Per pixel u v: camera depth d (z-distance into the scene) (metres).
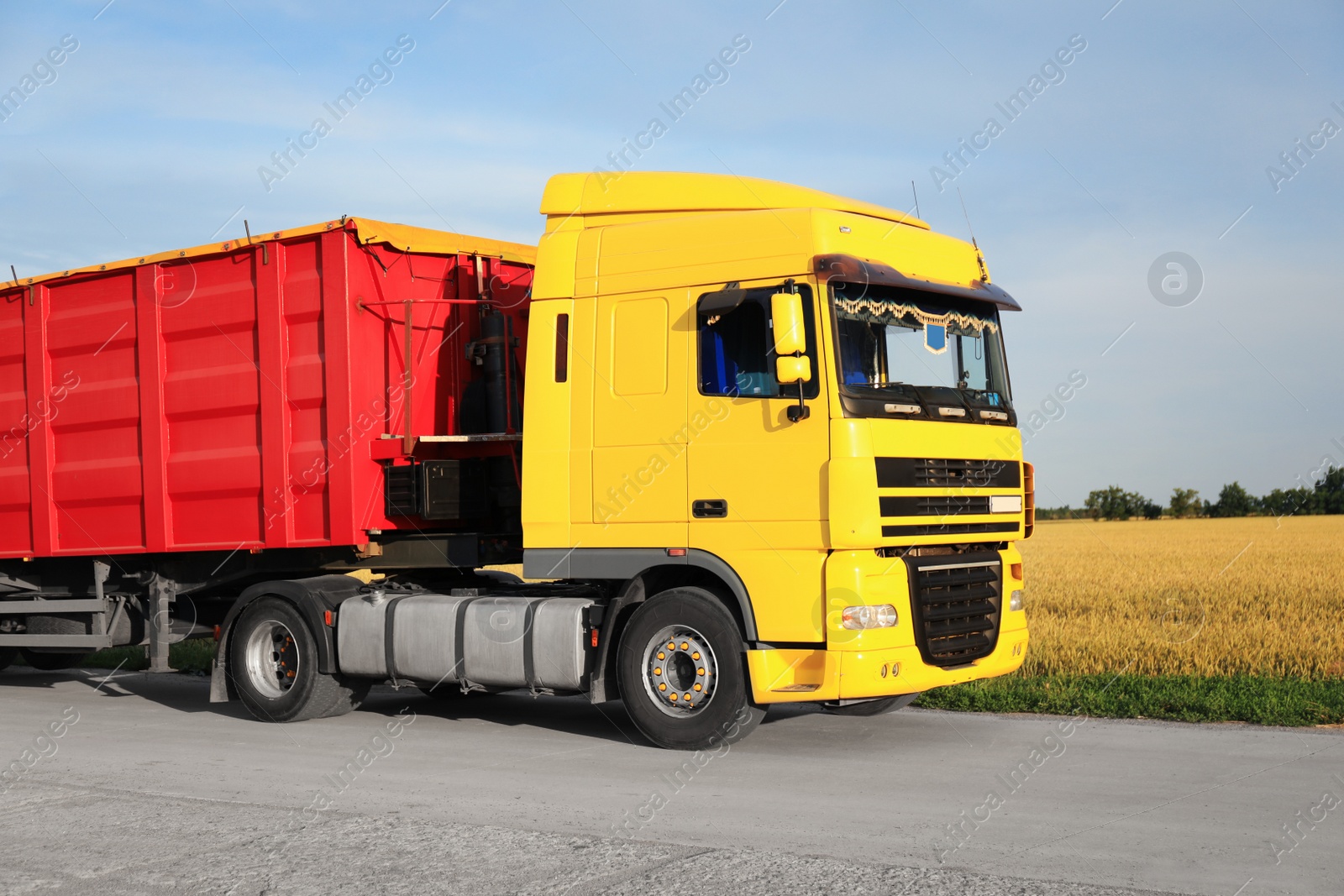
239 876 5.18
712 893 4.82
